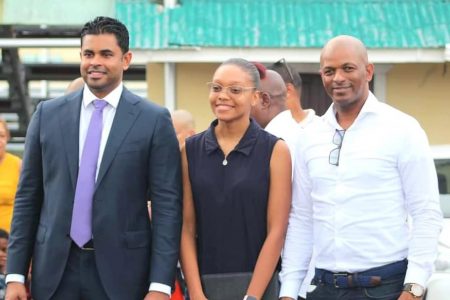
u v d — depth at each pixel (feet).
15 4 43.37
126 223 18.24
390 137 17.60
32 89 62.95
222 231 18.40
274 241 18.30
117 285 18.13
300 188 18.45
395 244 17.69
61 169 18.26
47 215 18.42
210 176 18.45
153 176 18.45
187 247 18.66
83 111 18.58
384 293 17.65
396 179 17.69
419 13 41.88
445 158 29.12
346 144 17.80
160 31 40.98
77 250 18.19
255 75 18.62
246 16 41.75
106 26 18.40
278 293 18.58
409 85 43.32
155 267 18.15
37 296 18.40
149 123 18.48
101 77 18.34
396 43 40.68
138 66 51.80
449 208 27.99
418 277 17.34
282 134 22.13
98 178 18.12
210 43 40.45
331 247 17.85
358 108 17.90
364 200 17.63
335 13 41.86
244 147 18.47
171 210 18.39
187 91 42.86
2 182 29.12
